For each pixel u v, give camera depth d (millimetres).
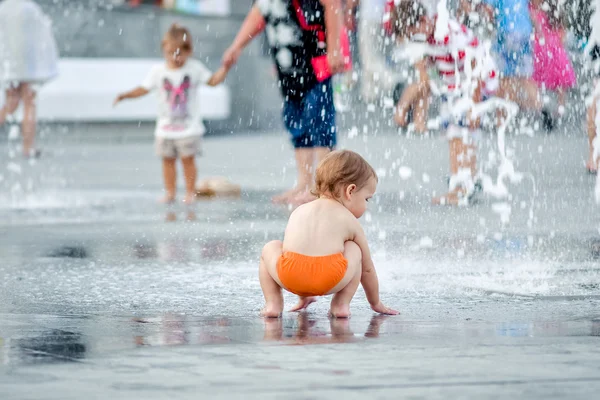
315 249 5641
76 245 8703
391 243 8477
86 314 5750
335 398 3881
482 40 12188
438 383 4098
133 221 10359
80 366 4383
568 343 4855
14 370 4312
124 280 6941
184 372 4273
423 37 12023
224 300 6211
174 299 6246
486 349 4727
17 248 8539
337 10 11664
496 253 7949
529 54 12633
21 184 14398
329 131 11914
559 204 10969
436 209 10797
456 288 6539
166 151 12352
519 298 6191
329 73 11742
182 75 12320
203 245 8633
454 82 11953
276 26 11781
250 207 11562
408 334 5113
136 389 4012
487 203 11180
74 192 13336
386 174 14320
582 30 12375
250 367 4359
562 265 7402
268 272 5734
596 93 11961
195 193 12969
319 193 5965
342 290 5680
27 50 18781
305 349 4727
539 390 4008
